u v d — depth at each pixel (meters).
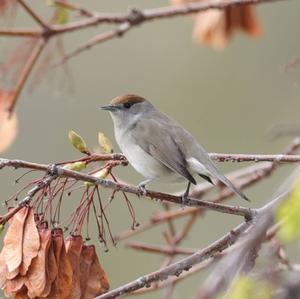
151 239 16.27
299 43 16.67
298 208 4.90
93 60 17.33
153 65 17.30
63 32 10.77
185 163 9.80
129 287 7.43
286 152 11.02
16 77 10.75
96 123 17.08
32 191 7.28
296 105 16.62
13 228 7.18
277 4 16.83
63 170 7.33
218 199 11.66
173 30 17.47
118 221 16.58
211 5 11.16
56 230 7.20
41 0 16.66
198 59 17.20
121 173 16.83
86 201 7.79
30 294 6.97
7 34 10.58
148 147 10.01
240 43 16.92
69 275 7.11
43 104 16.83
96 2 17.36
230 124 16.84
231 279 5.00
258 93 16.84
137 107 10.65
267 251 5.18
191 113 17.03
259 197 15.45
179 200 8.09
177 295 11.86
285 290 4.95
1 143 10.49
